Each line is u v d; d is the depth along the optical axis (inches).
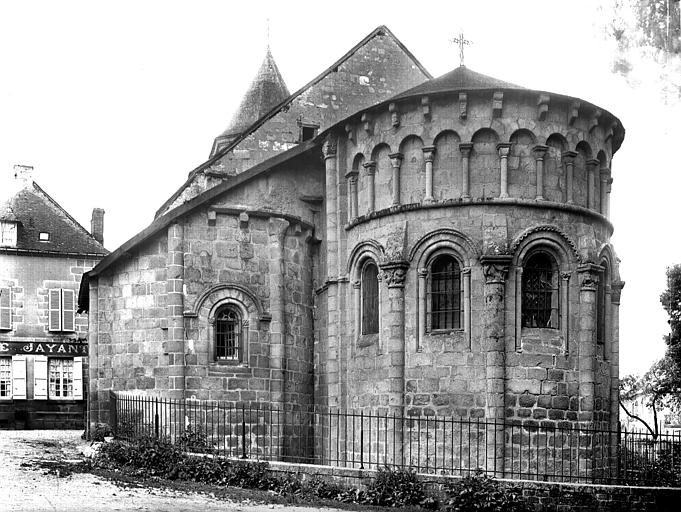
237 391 1093.1
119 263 1135.6
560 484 811.4
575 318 991.6
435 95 994.1
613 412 1056.2
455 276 986.7
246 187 1139.9
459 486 809.5
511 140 987.3
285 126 1413.6
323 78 1437.0
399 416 965.8
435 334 979.3
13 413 1825.8
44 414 1849.2
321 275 1167.0
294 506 769.6
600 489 813.2
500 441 930.1
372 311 1051.9
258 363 1109.1
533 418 950.4
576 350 986.1
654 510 818.2
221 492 804.0
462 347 961.5
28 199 1967.3
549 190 997.2
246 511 716.7
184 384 1075.3
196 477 864.3
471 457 940.6
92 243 1958.7
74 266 1913.1
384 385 999.6
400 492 820.0
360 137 1064.8
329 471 848.3
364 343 1038.4
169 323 1083.3
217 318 1108.5
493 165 988.6
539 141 990.4
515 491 807.1
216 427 1080.2
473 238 973.2
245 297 1117.1
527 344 963.3
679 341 1913.1
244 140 1398.9
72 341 1888.5
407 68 1477.6
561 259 995.3
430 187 997.2
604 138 1050.7
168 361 1077.1
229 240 1122.7
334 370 1077.8
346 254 1087.0
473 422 882.1
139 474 859.4
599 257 1018.7
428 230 992.2
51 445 1090.1
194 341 1090.1
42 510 639.8
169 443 922.7
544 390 959.6
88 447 1053.2
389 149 1032.8
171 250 1093.8
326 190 1129.4
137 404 1074.1
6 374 1843.0
